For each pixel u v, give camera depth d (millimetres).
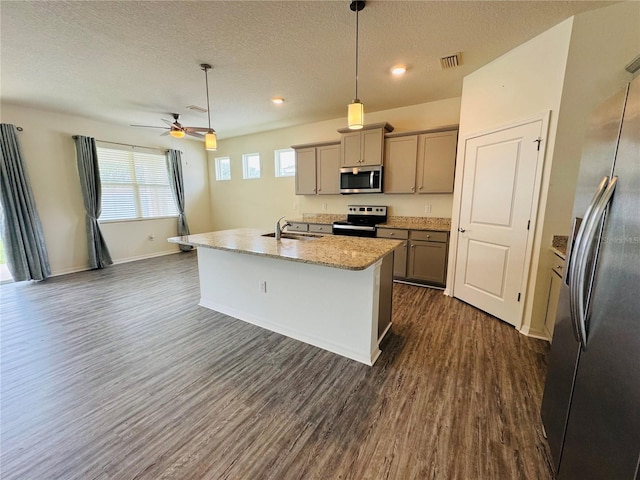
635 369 750
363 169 4227
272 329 2684
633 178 809
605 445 869
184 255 6012
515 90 2543
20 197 3990
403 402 1734
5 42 2326
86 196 4691
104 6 1903
